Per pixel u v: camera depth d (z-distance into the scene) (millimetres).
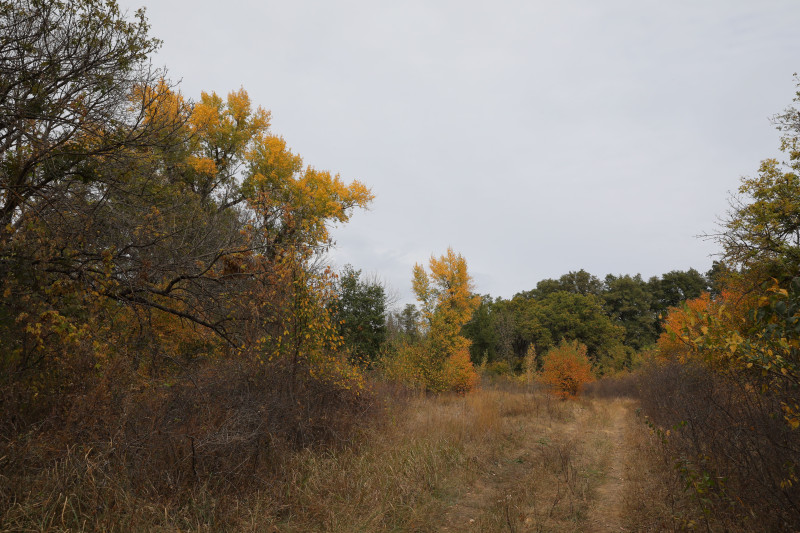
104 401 5391
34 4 6137
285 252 8797
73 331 5457
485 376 32500
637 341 54625
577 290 63781
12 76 6039
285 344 8172
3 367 5125
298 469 6379
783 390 4348
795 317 3350
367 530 5000
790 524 4160
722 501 4938
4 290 5250
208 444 5605
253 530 4629
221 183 21391
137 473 4957
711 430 5855
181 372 7691
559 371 22141
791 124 13102
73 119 6277
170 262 7379
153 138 6945
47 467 4676
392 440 8484
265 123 22922
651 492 6160
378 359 19984
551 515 5770
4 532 3789
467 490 6863
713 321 4254
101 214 6945
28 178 6391
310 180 22531
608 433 12945
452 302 26078
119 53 6520
